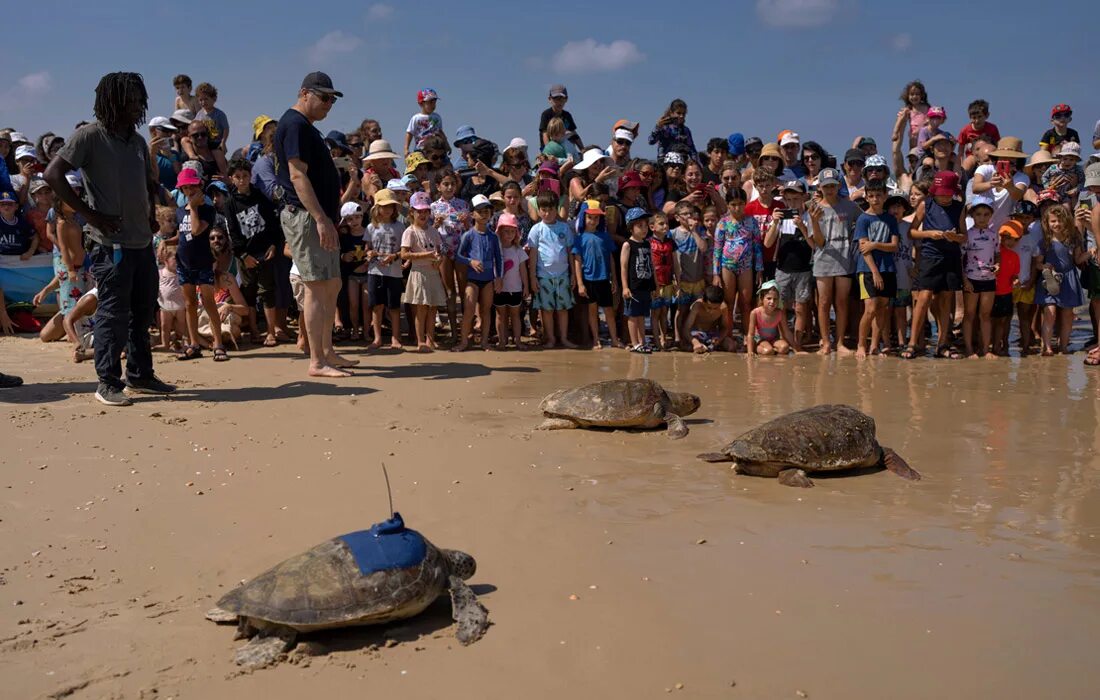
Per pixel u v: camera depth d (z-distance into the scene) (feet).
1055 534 16.75
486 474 20.34
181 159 43.19
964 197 42.47
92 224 25.35
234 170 36.91
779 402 28.48
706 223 42.04
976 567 15.21
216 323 34.76
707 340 40.22
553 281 40.22
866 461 20.62
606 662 12.06
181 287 35.73
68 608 13.69
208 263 34.30
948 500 18.78
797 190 38.75
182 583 14.62
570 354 38.65
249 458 21.30
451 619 13.41
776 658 12.16
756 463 20.16
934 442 23.50
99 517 17.44
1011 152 39.93
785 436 20.34
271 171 36.94
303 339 36.65
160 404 26.45
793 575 14.85
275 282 37.35
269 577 12.70
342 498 18.62
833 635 12.80
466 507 18.12
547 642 12.59
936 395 29.60
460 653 12.33
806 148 43.32
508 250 39.70
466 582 14.57
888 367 35.65
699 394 29.84
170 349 36.35
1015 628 13.01
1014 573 14.96
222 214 37.27
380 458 21.50
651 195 44.21
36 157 43.19
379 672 11.87
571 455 22.06
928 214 37.93
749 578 14.73
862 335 38.55
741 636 12.76
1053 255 38.63
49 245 42.16
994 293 38.11
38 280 41.34
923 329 43.06
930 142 42.34
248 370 32.42
